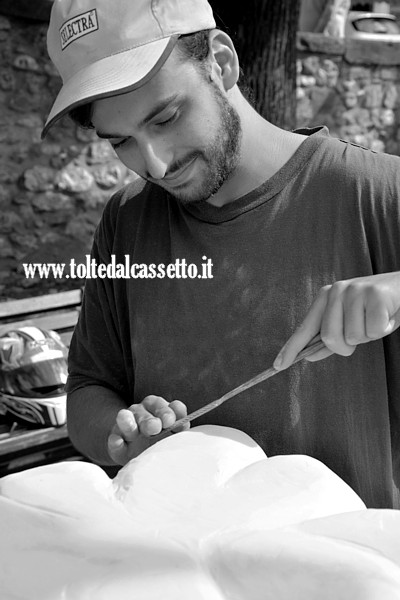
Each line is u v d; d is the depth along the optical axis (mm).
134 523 1267
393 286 1339
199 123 1456
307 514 1288
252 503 1312
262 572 1116
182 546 1189
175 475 1396
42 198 6512
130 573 1133
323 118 8500
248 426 1612
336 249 1578
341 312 1339
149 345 1706
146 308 1703
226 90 1564
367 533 1174
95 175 6730
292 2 5008
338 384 1576
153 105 1413
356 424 1585
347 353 1366
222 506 1309
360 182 1570
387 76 8805
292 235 1592
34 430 3484
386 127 8930
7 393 3533
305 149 1612
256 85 4992
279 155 1624
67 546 1198
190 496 1339
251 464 1434
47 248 6566
